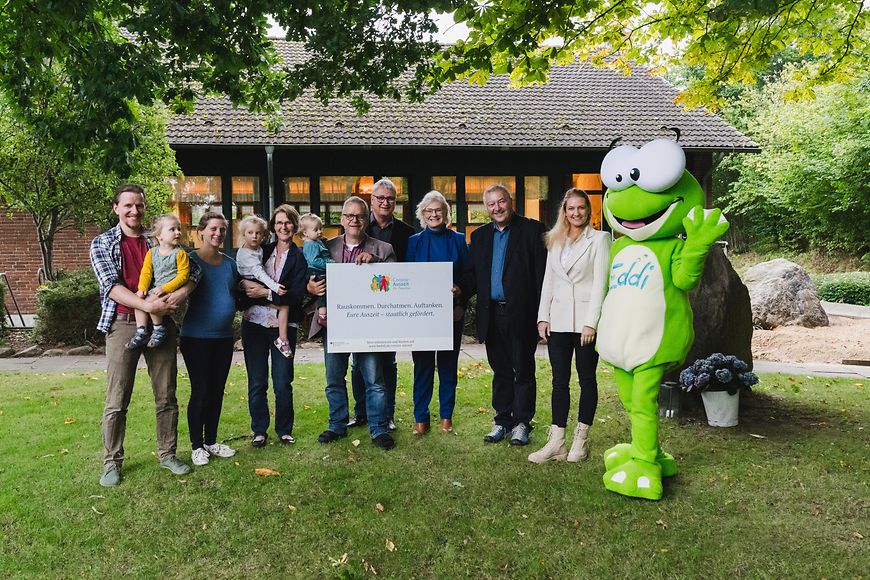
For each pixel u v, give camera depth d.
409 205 13.78
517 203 14.16
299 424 5.25
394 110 14.10
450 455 4.50
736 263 28.11
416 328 4.67
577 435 4.39
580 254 4.22
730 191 28.91
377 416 4.70
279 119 7.15
